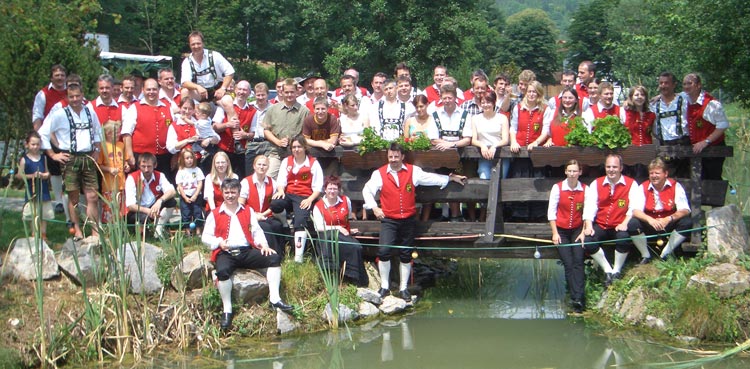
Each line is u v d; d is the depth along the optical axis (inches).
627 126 352.8
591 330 324.5
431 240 365.4
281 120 372.8
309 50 1619.1
